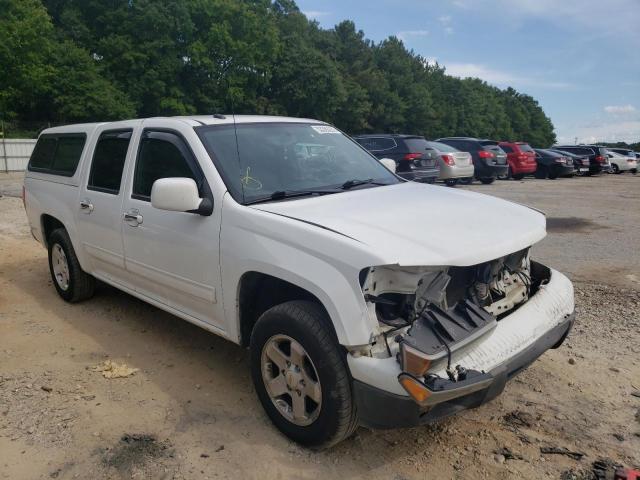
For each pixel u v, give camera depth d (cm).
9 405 367
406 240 289
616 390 387
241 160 384
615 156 3206
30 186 621
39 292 616
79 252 528
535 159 2391
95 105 3981
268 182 377
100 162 501
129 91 4450
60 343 472
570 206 1359
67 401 373
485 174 1977
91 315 539
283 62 5953
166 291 414
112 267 479
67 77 3966
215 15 5097
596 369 419
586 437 332
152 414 357
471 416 356
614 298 581
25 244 862
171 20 4597
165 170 409
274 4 8100
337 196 371
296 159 411
